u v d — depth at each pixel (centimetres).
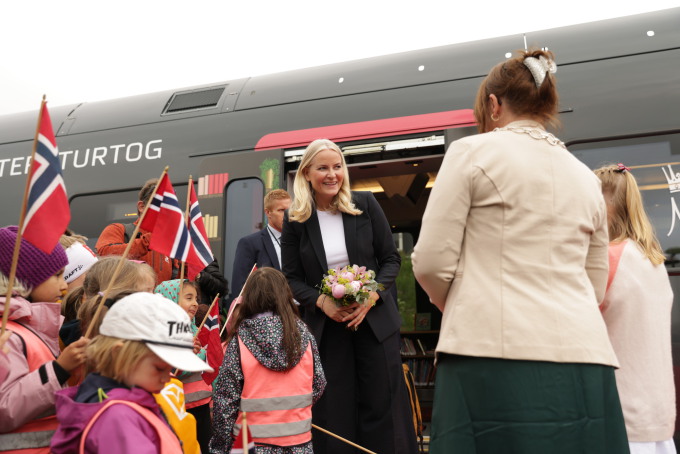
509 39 540
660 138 464
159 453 181
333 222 358
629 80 484
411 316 760
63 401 182
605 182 296
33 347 220
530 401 180
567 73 501
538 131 211
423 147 526
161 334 187
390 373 341
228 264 548
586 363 183
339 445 334
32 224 210
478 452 184
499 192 198
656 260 281
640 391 263
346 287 319
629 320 269
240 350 307
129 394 184
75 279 328
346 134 541
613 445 183
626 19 518
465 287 197
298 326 313
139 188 596
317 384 318
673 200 448
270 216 475
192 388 362
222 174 571
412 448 339
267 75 622
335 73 581
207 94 624
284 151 556
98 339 193
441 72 539
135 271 272
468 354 188
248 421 296
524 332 183
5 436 209
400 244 778
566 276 192
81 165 624
